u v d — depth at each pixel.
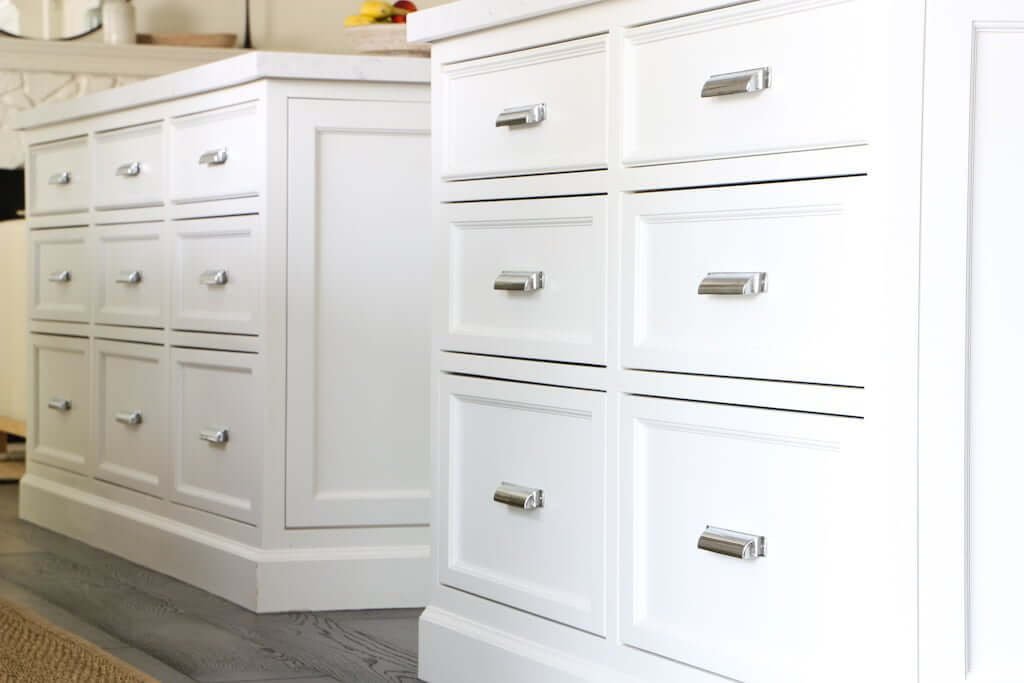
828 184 1.40
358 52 2.77
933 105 1.33
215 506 2.59
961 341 1.33
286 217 2.44
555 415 1.77
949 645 1.34
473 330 1.92
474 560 1.93
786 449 1.45
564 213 1.75
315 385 2.46
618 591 1.66
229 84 2.51
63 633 2.15
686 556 1.58
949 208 1.33
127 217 2.94
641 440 1.64
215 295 2.62
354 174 2.46
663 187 1.60
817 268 1.41
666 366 1.59
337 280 2.46
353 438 2.47
